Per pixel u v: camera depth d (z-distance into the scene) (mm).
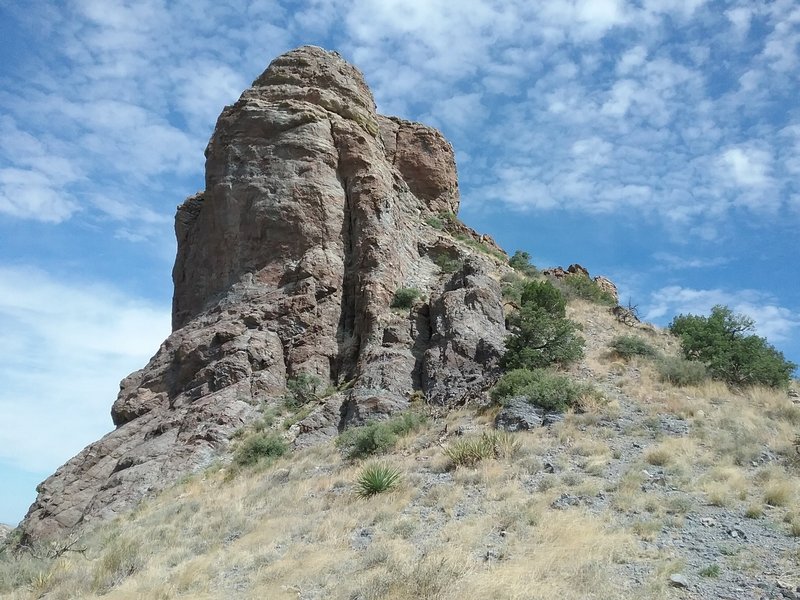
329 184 34625
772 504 12812
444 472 17203
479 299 29219
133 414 29875
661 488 14039
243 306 31609
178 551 14898
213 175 36312
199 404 27547
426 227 41438
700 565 10289
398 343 29078
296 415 26516
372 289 31234
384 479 16469
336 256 33062
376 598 10180
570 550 11180
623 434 18219
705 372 24219
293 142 35000
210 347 30031
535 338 26203
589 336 30859
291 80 38625
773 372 24125
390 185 37844
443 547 11961
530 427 19109
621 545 11188
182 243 40031
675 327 33781
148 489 23297
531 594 9578
